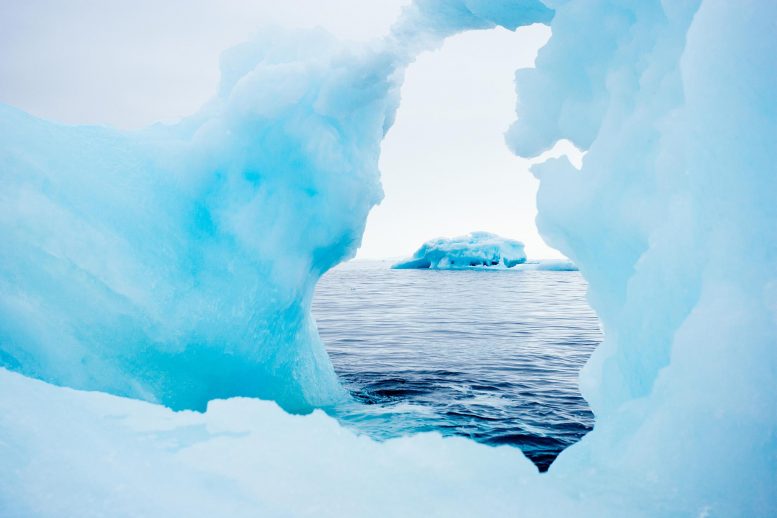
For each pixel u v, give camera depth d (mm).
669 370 2246
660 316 2803
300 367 6516
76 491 1499
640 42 3605
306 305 6918
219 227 5418
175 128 5965
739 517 1584
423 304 23750
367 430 5652
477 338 13289
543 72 4590
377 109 6426
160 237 4988
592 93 4293
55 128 4930
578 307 21875
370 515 1564
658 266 2846
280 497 1640
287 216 5746
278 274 5711
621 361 3416
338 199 5949
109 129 5445
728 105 2277
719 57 2322
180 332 4797
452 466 2016
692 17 2938
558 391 7570
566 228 4242
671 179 2861
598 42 4027
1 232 3941
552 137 4773
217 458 1879
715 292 2201
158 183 5258
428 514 1587
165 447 1945
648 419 2176
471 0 4891
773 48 2139
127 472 1661
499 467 2037
